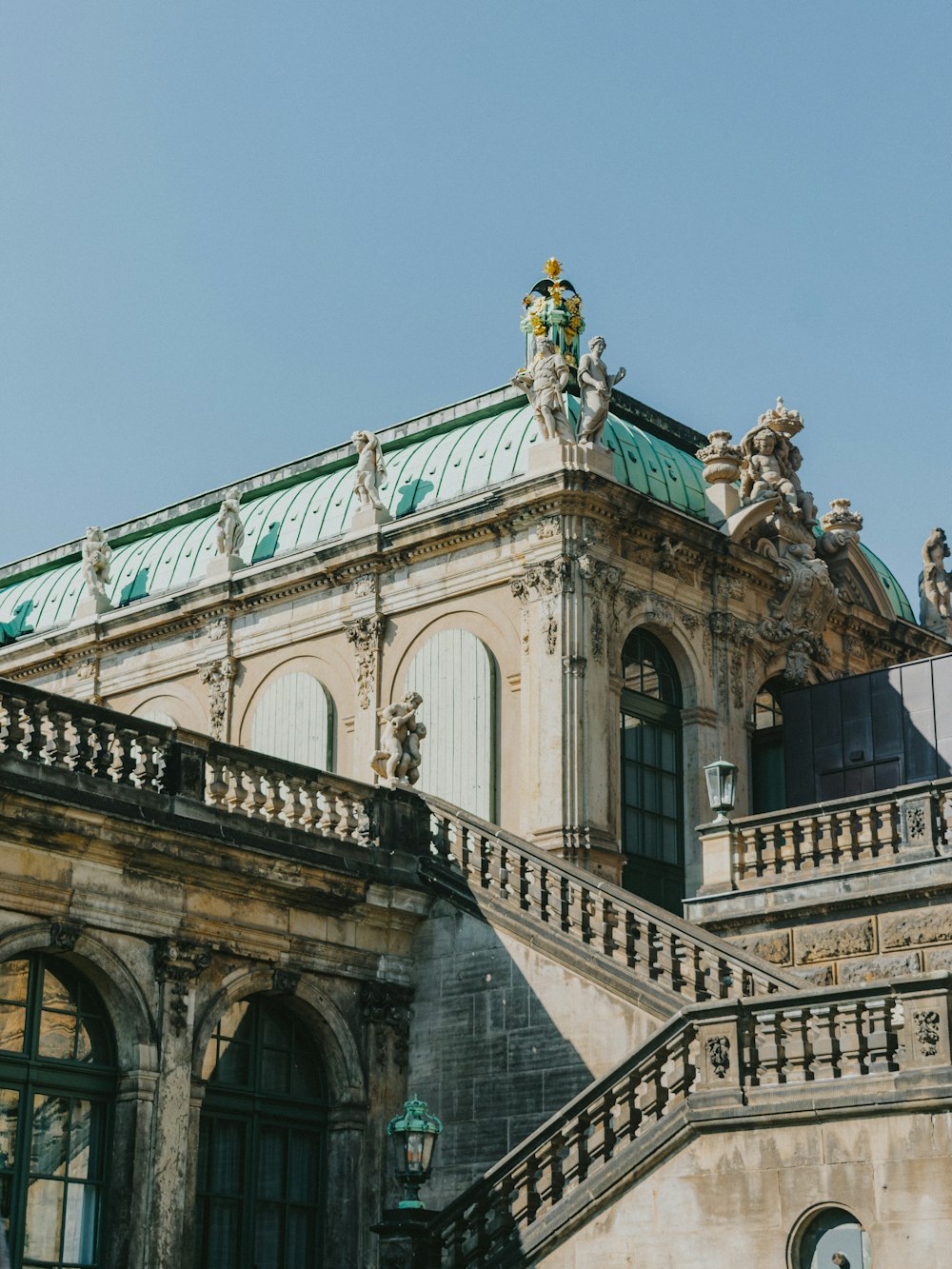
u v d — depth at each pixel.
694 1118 19.12
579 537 32.06
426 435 36.66
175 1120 22.91
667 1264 19.02
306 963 24.88
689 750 33.38
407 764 27.33
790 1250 18.31
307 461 38.53
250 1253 23.81
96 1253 22.19
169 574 38.81
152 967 23.17
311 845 25.00
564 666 31.42
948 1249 17.38
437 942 25.83
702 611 34.16
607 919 24.00
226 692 36.31
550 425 32.84
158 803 23.25
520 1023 24.44
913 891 24.47
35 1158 21.84
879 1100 18.03
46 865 22.12
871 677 32.16
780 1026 19.11
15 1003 22.05
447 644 33.28
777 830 26.38
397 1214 20.45
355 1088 25.16
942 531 40.81
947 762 30.75
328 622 35.09
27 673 40.00
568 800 30.72
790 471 36.19
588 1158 20.19
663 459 35.53
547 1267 19.77
